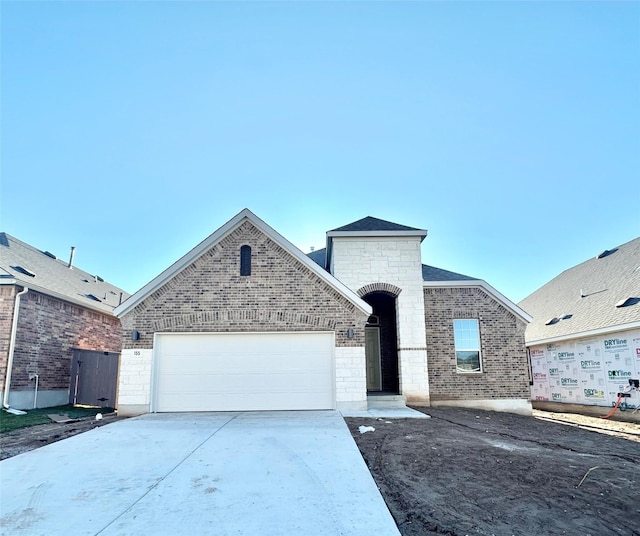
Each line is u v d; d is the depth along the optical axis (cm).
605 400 1661
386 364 1805
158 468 673
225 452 768
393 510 529
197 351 1309
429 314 1647
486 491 599
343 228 1712
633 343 1536
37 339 1555
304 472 653
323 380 1309
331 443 838
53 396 1625
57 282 1803
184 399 1280
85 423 1158
